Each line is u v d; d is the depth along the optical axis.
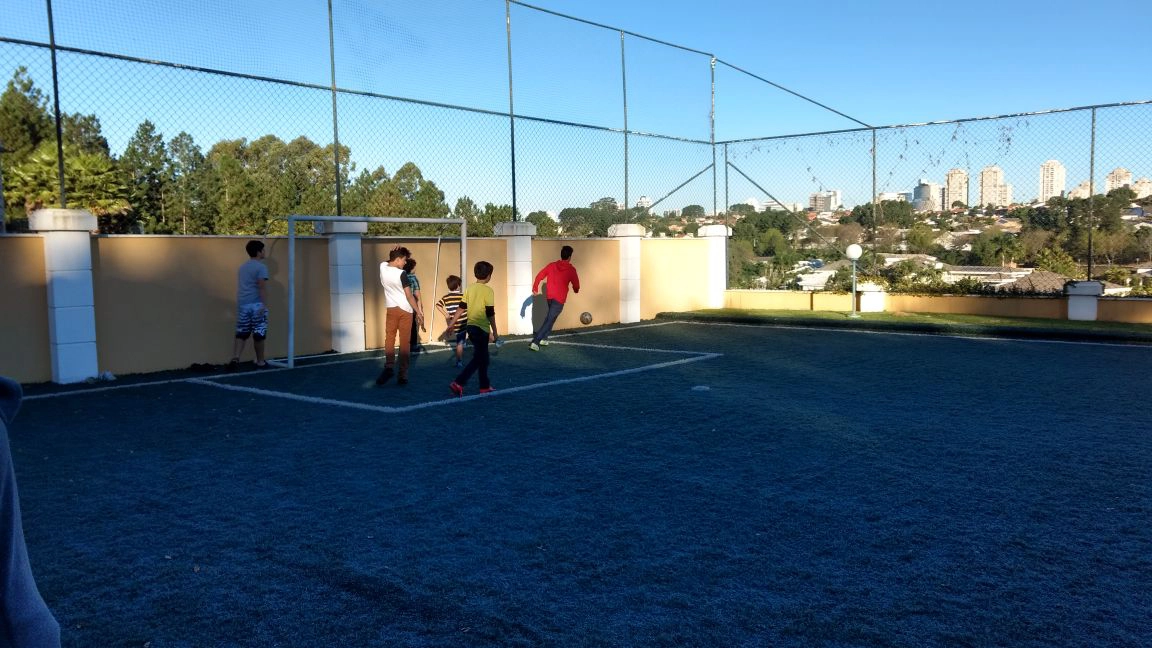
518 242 16.33
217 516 5.14
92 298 10.81
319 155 13.59
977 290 18.33
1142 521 4.88
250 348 12.85
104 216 12.87
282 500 5.47
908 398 8.95
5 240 10.36
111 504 5.41
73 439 7.34
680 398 9.07
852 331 16.62
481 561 4.34
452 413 8.36
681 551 4.45
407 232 15.09
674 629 3.54
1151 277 16.30
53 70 10.55
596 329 17.73
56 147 10.83
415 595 3.92
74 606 3.83
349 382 10.53
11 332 10.47
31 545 4.65
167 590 4.01
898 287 19.36
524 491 5.61
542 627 3.57
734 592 3.91
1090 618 3.62
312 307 13.61
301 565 4.32
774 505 5.23
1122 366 11.32
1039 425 7.53
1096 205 16.66
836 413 8.14
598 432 7.40
